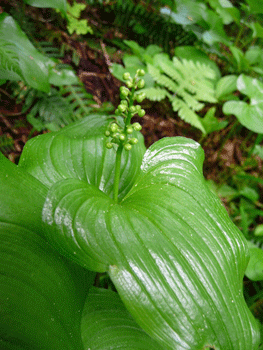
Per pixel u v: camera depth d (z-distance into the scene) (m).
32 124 0.22
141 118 0.31
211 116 0.28
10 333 0.09
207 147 0.34
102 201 0.12
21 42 0.19
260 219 0.31
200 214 0.12
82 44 0.29
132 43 0.30
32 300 0.10
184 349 0.10
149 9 0.34
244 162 0.33
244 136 0.38
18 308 0.09
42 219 0.10
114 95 0.30
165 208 0.12
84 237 0.10
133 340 0.14
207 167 0.33
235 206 0.31
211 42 0.33
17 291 0.10
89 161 0.15
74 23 0.28
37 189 0.12
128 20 0.34
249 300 0.22
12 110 0.23
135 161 0.16
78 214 0.11
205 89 0.30
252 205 0.31
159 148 0.14
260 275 0.19
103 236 0.10
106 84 0.30
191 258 0.11
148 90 0.27
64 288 0.11
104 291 0.15
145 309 0.10
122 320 0.14
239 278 0.12
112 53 0.31
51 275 0.11
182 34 0.37
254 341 0.11
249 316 0.11
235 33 0.45
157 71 0.29
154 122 0.32
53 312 0.10
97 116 0.17
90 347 0.13
